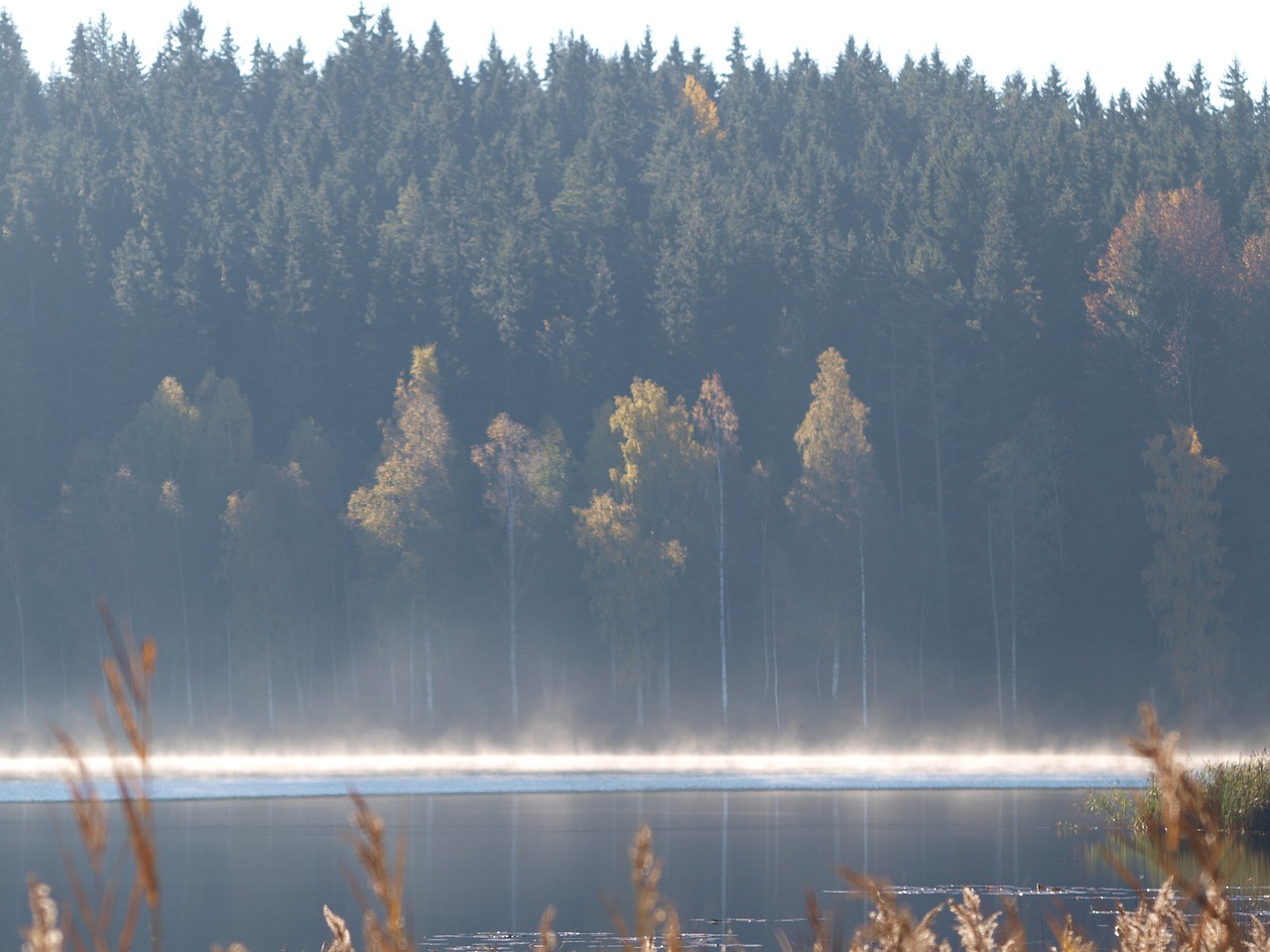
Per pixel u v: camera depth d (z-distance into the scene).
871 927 12.08
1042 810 105.00
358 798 8.98
